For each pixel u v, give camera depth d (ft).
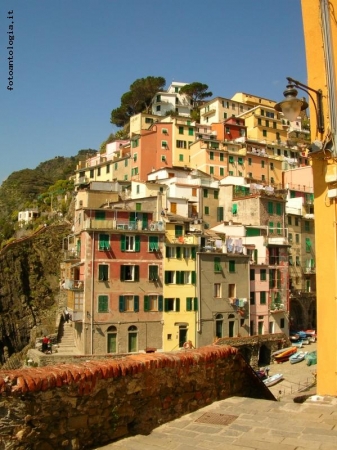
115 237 173.37
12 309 228.22
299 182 308.60
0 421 23.49
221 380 37.01
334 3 35.65
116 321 169.78
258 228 225.56
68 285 176.14
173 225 185.47
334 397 33.53
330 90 35.12
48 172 609.01
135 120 378.12
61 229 254.68
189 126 324.39
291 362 184.34
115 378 28.81
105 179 332.39
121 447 26.89
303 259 254.27
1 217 412.16
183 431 29.40
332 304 34.45
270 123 376.07
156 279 177.58
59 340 188.55
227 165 312.50
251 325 200.13
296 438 26.55
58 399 25.72
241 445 26.11
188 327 180.75
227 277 192.24
